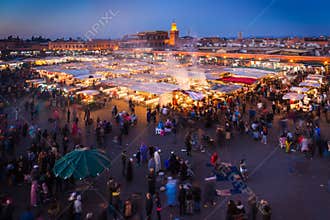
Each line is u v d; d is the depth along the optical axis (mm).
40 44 103812
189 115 21188
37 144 14484
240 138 17719
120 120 20344
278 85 31516
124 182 12164
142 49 78188
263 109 22094
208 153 15352
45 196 10469
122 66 42875
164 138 17734
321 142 14758
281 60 48562
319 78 31766
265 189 11516
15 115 22531
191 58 58750
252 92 28125
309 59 45438
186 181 12148
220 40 99688
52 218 9258
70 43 97250
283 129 18766
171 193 10422
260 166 13641
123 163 12688
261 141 17000
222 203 10562
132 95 27797
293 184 11883
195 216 9766
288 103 23453
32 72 40938
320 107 22812
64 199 10805
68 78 35750
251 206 9242
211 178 12477
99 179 12492
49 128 19328
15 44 99375
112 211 9875
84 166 10461
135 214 9711
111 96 28984
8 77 36469
